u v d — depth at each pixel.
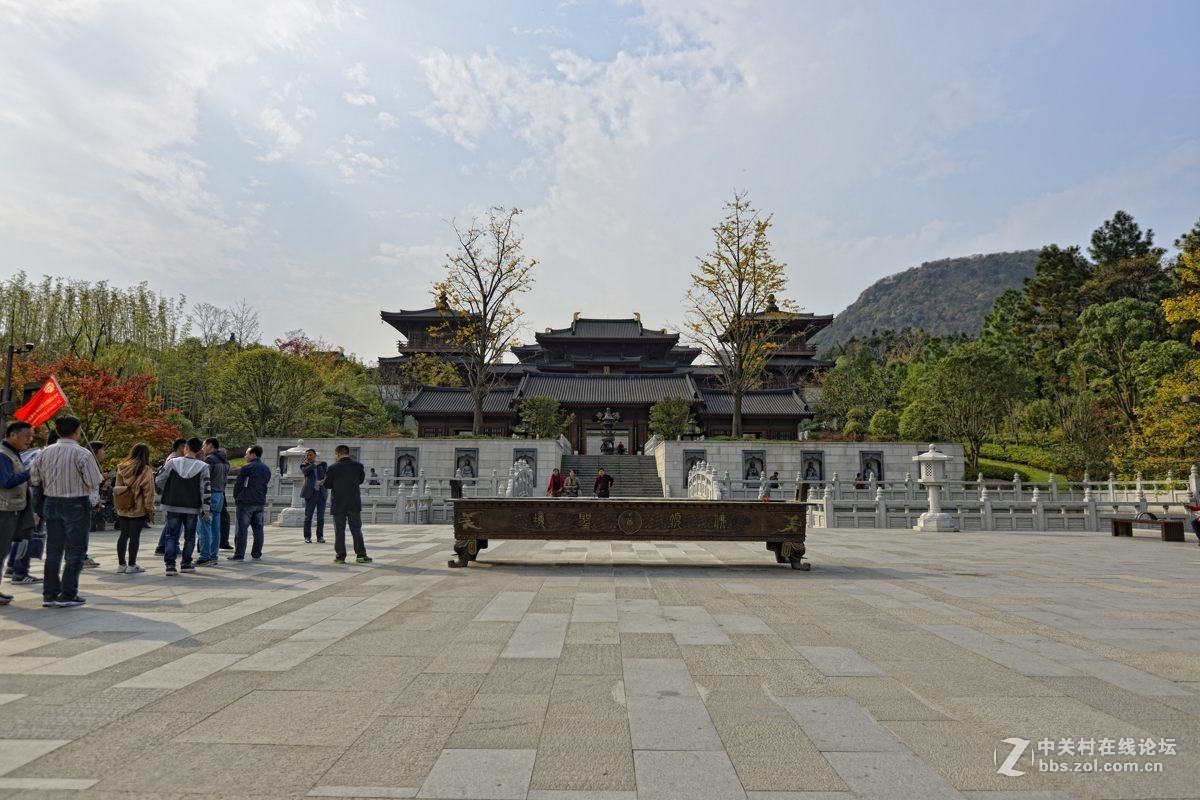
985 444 54.41
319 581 10.05
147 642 6.31
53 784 3.43
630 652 6.09
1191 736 4.24
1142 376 46.00
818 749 3.98
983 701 4.86
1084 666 5.76
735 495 34.50
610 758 3.83
